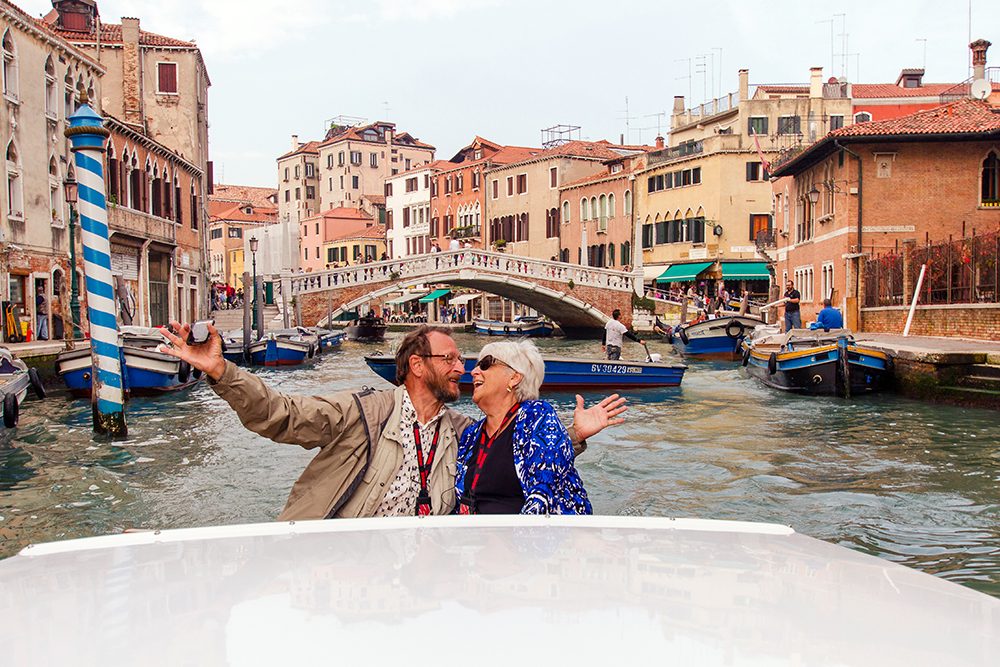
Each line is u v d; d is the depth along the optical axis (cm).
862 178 2369
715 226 3972
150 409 1369
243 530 187
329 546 172
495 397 337
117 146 2712
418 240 6794
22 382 1183
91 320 1007
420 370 341
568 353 2844
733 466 859
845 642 118
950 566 526
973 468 838
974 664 111
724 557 166
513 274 3834
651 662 110
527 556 164
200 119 3816
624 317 3966
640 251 3925
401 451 338
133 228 2820
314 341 2802
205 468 853
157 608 131
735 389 1647
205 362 303
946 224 2359
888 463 867
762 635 120
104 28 3497
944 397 1345
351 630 122
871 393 1512
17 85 2055
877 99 4050
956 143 2348
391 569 154
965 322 1706
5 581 147
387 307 6631
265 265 4894
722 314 3147
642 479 800
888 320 2136
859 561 165
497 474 325
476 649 114
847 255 2406
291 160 8625
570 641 117
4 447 989
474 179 6053
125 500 723
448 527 191
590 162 5375
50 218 2244
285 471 836
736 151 3941
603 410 367
